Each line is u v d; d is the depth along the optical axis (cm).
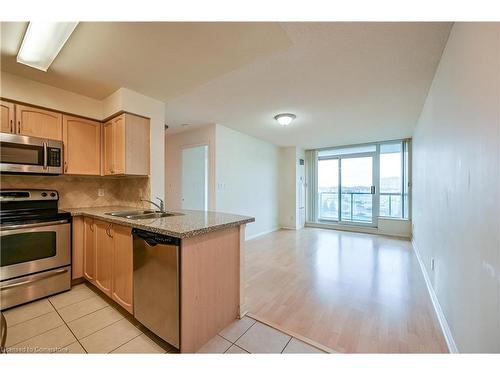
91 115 258
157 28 146
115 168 247
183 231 140
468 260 129
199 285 152
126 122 237
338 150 618
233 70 203
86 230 240
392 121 380
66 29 144
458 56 148
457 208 151
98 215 211
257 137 508
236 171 453
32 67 190
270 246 424
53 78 213
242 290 189
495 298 97
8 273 195
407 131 445
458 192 149
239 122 391
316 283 259
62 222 226
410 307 208
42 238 213
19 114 210
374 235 520
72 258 236
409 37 170
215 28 147
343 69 216
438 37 170
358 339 163
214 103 302
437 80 214
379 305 211
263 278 273
